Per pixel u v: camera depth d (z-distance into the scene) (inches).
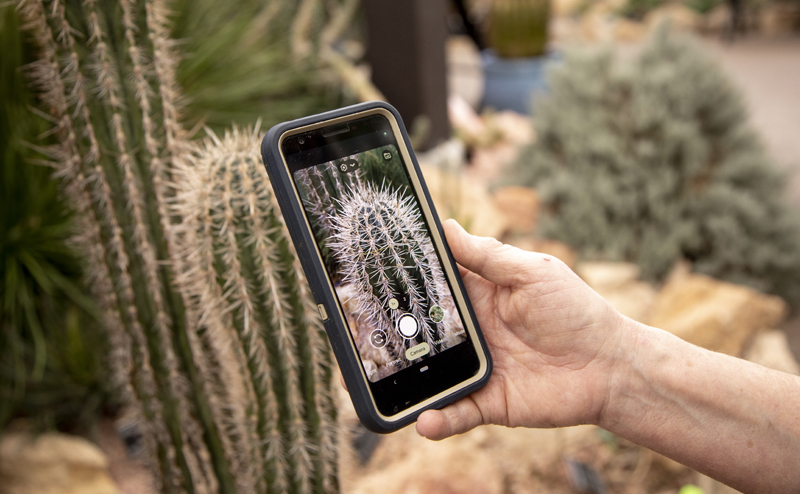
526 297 17.4
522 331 17.8
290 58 46.5
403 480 24.9
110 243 19.4
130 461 27.1
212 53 35.8
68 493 25.2
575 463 26.9
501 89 73.9
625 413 17.2
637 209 44.0
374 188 17.2
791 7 128.6
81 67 18.1
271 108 40.4
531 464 27.4
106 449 27.5
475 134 63.3
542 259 17.4
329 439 19.2
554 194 46.6
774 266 41.3
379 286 16.9
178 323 19.9
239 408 20.8
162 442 20.9
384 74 52.0
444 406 17.1
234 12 41.3
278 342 18.1
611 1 162.4
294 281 17.8
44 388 28.2
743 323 33.0
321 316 16.2
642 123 43.3
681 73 44.4
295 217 16.1
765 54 107.5
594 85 47.0
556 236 45.5
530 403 17.7
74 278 29.9
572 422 17.6
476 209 42.7
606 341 17.2
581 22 152.6
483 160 62.5
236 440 21.1
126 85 18.4
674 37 46.8
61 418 28.5
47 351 28.2
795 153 62.0
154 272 19.3
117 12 18.0
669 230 43.0
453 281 17.5
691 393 16.7
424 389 16.9
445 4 51.8
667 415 16.9
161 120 18.8
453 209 34.9
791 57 103.0
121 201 19.0
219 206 17.3
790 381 16.5
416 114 51.7
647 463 27.3
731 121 43.9
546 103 50.8
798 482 16.0
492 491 25.2
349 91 49.0
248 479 20.8
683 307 35.2
